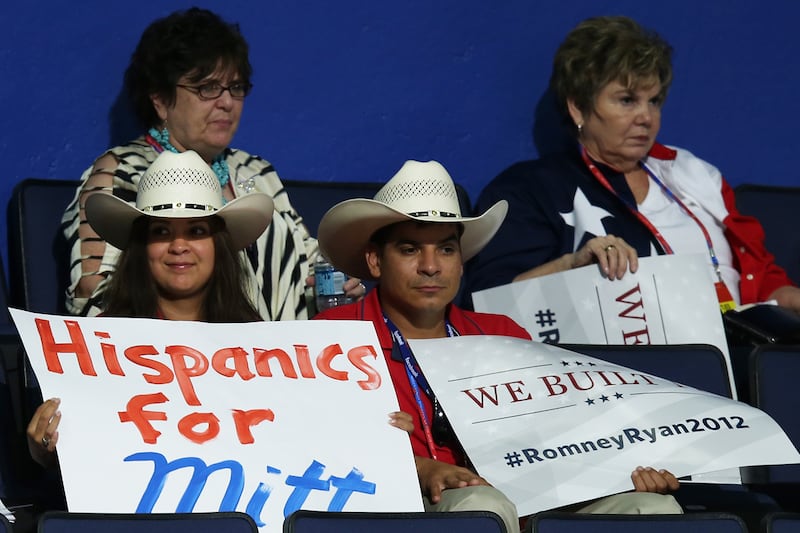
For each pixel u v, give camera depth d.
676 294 17.00
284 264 17.50
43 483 14.75
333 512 11.95
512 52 21.33
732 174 22.50
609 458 13.56
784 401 16.19
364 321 13.80
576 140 20.03
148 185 14.59
